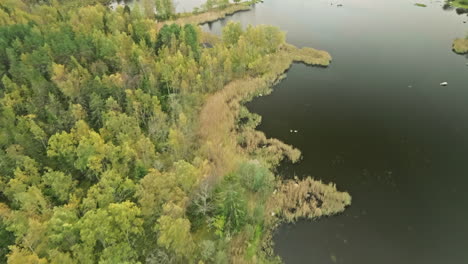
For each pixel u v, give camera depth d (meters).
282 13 155.88
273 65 106.88
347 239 56.81
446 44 117.94
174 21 149.00
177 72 87.94
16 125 72.94
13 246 41.62
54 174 55.91
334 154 74.00
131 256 47.31
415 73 102.44
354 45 120.69
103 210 46.97
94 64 89.00
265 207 61.06
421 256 54.16
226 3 161.38
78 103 76.06
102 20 121.81
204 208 56.56
